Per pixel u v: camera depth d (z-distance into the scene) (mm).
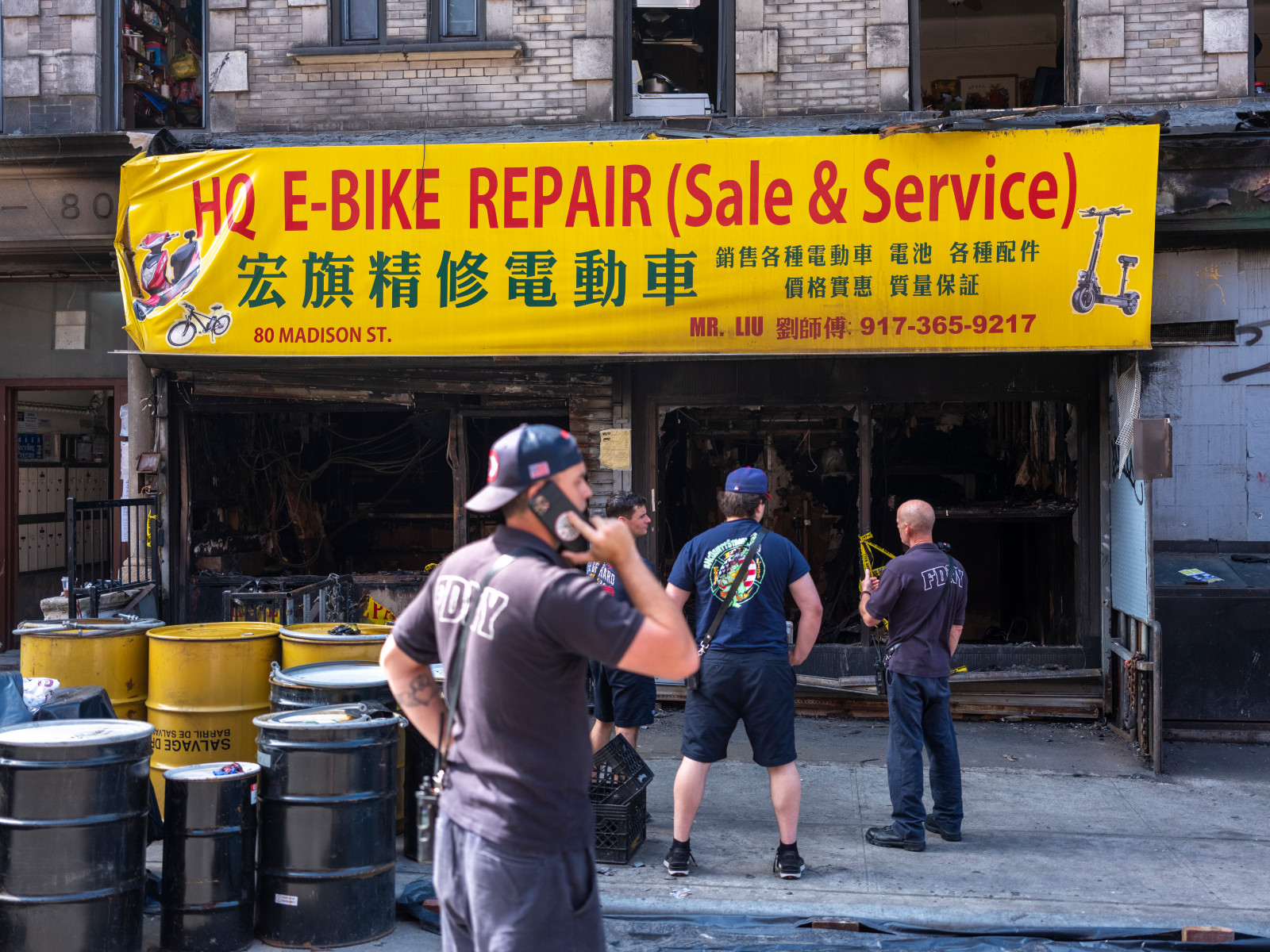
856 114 7207
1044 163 6449
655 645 2188
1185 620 6914
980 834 5152
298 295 6871
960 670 7352
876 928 4109
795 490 9359
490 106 7508
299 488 9648
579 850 2287
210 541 8492
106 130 7801
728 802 5680
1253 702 6848
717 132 6977
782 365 7516
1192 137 6703
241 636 4898
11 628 8711
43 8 7773
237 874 3891
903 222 6555
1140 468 6301
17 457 8781
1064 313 6461
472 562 2391
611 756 4855
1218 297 7090
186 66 8875
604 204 6715
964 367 7371
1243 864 4742
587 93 7449
